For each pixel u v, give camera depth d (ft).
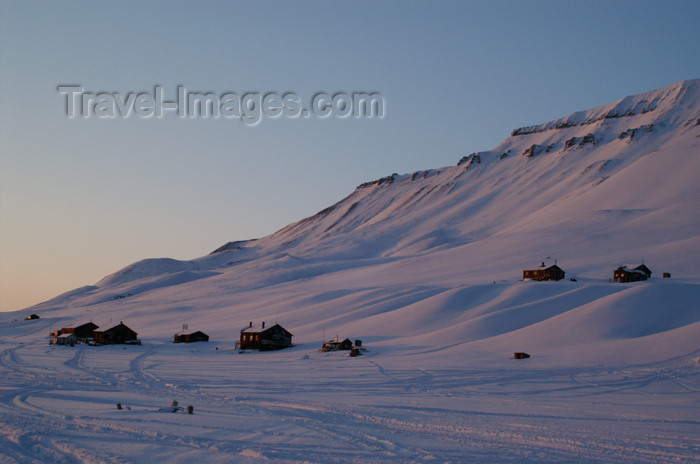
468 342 296.71
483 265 636.07
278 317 471.62
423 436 99.25
